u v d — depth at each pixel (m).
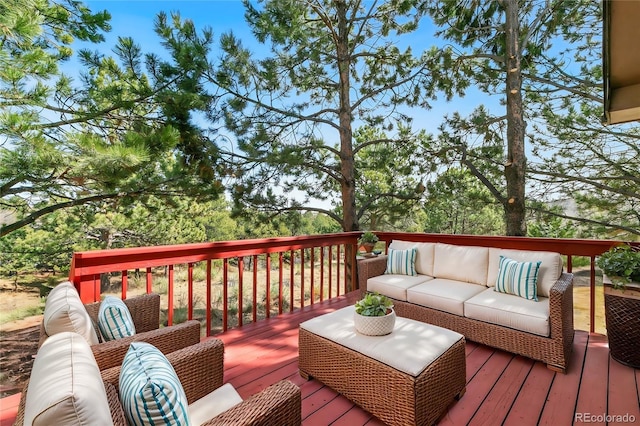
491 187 5.54
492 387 2.17
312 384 2.24
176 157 4.94
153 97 4.58
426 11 5.65
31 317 6.38
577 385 2.17
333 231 9.34
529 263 2.81
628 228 6.25
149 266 2.68
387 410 1.76
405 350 1.85
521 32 5.59
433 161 6.18
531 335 2.46
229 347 2.86
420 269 3.75
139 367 1.08
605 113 2.02
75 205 5.14
